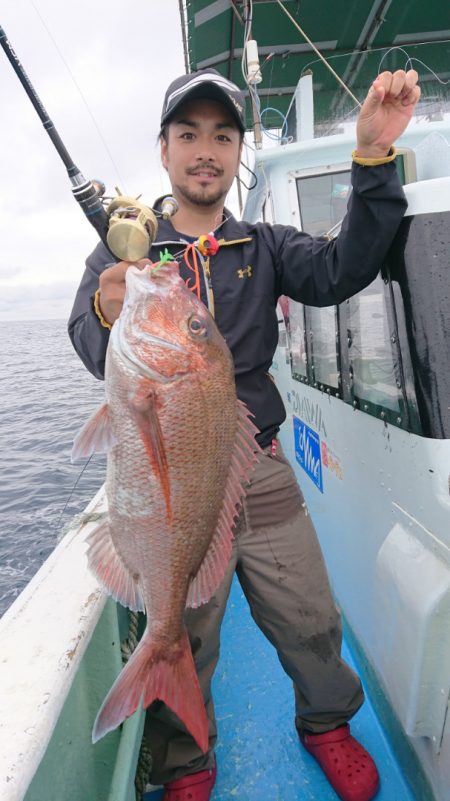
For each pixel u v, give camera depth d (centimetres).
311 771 214
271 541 189
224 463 148
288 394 407
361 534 221
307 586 190
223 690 259
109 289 151
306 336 305
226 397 147
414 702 165
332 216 355
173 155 195
